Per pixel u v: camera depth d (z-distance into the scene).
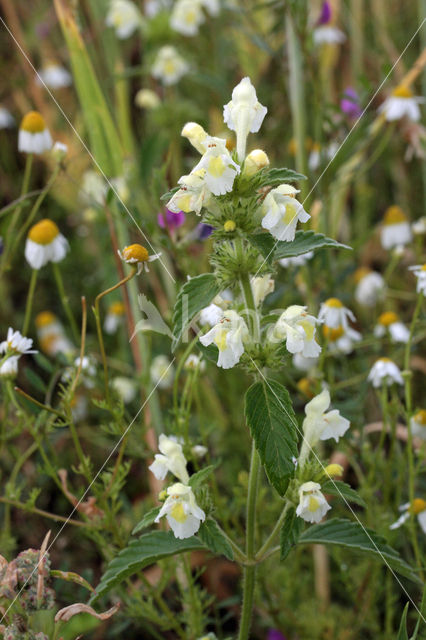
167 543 0.56
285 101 1.00
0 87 1.22
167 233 0.71
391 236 0.83
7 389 0.65
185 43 1.25
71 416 0.63
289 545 0.55
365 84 0.77
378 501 0.71
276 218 0.53
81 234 1.05
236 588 0.74
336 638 0.68
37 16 1.26
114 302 0.90
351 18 1.09
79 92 0.77
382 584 0.71
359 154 0.84
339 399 0.77
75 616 0.68
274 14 1.03
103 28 1.07
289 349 0.53
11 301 1.04
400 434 0.74
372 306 0.89
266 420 0.53
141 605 0.66
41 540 0.76
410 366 0.86
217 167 0.52
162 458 0.56
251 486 0.56
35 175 1.12
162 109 1.00
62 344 0.94
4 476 0.79
